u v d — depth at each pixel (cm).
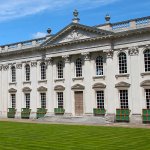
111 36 4131
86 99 4431
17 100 5503
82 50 4497
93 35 4366
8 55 5675
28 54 5347
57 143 2152
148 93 3856
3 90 5775
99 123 3928
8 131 3009
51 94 4916
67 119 4400
